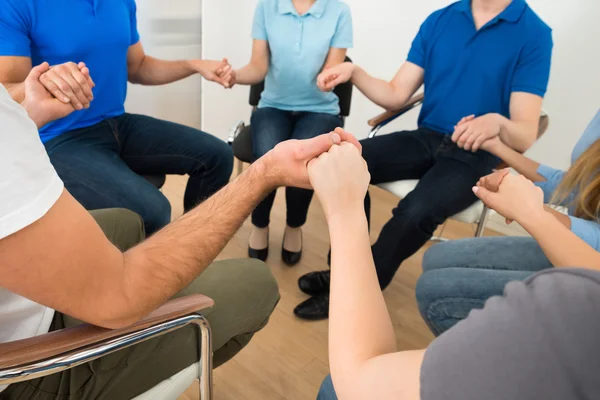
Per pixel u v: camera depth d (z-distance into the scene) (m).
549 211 1.08
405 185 1.69
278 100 1.97
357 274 0.53
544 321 0.32
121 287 0.61
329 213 0.58
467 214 1.53
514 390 0.32
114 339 0.63
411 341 1.60
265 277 1.02
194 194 1.70
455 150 1.62
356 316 0.50
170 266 0.67
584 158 1.07
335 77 1.68
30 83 1.11
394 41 2.43
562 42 1.91
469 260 1.24
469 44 1.61
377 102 1.78
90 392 0.75
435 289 1.17
